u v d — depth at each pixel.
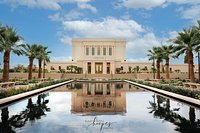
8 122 8.79
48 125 8.27
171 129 7.70
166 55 42.19
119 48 76.38
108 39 72.69
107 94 19.91
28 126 8.11
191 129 7.67
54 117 9.72
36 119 9.33
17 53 27.19
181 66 70.12
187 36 27.61
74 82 43.25
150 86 27.28
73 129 7.68
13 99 14.25
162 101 15.02
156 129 7.71
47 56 45.69
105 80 49.22
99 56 71.69
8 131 7.42
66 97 17.44
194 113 10.61
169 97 17.16
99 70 70.06
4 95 14.62
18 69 62.19
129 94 19.88
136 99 16.19
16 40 26.25
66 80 44.91
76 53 76.44
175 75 56.34
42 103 14.08
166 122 8.77
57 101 15.06
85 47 72.19
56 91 22.69
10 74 55.19
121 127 7.98
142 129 7.70
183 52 28.66
